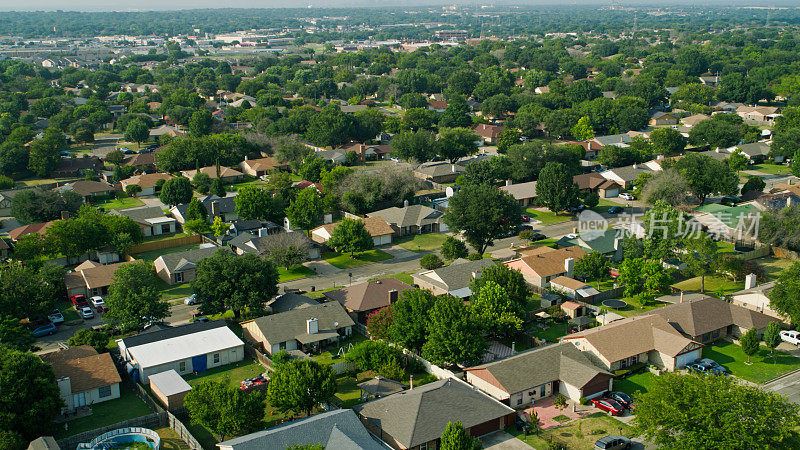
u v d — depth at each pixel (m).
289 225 135.25
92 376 71.62
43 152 176.88
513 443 62.78
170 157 180.50
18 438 59.66
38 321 90.75
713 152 183.00
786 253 114.38
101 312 96.81
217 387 63.38
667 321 83.56
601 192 157.25
